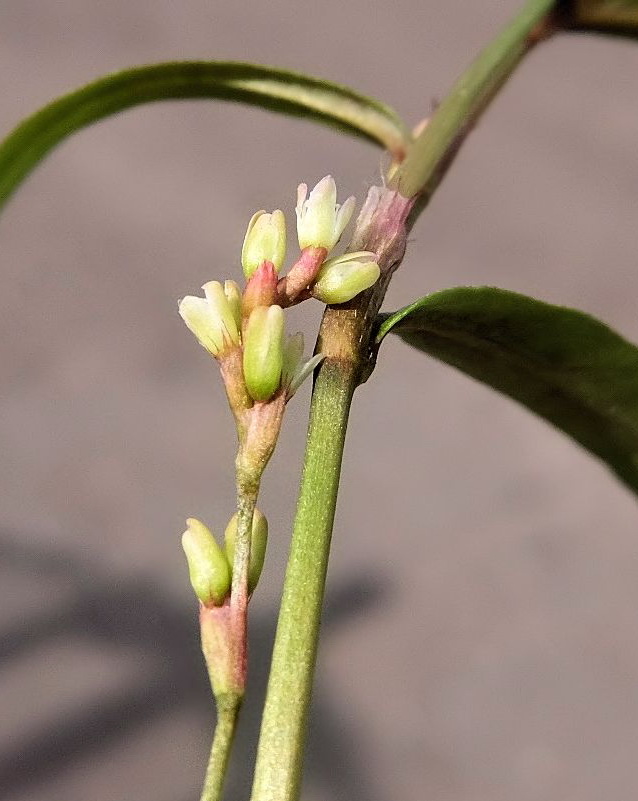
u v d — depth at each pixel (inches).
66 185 24.0
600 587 16.5
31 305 20.9
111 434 18.2
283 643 3.9
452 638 15.7
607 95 29.6
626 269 22.6
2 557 15.7
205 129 26.0
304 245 4.0
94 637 14.8
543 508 18.0
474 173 25.7
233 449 18.1
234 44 29.0
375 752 14.1
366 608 16.1
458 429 19.4
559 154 26.5
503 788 13.8
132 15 30.1
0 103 25.2
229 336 4.0
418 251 22.5
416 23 31.6
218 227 22.8
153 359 20.0
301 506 3.9
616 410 4.5
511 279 22.0
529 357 4.4
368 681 15.0
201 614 3.9
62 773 13.0
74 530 16.4
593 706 15.1
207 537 3.9
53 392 19.1
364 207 4.2
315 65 28.1
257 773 3.8
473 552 17.1
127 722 13.7
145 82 4.8
